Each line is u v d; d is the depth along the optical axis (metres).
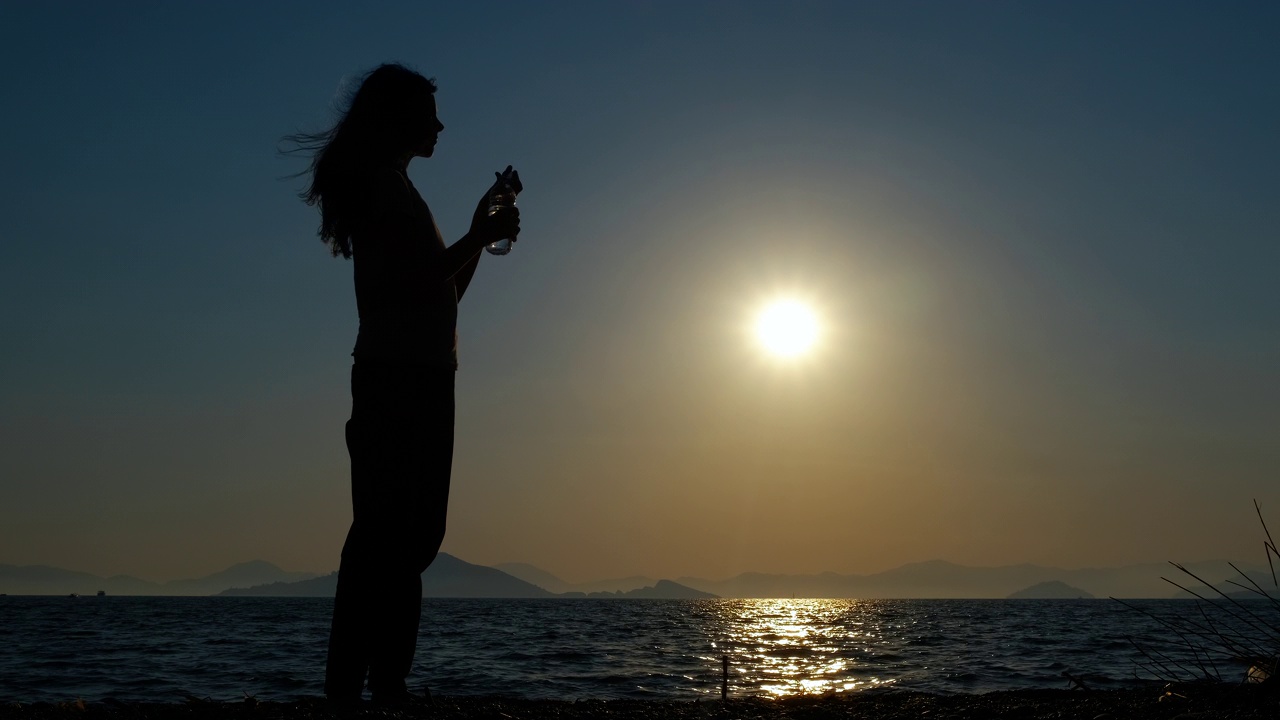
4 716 2.79
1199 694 3.41
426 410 3.03
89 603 125.00
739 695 12.25
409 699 3.10
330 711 2.79
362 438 2.99
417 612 3.12
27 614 62.28
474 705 3.19
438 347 3.07
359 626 3.00
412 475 2.98
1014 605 118.69
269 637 31.61
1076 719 3.22
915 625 43.78
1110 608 86.25
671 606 119.38
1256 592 3.59
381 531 2.97
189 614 63.91
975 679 14.30
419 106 3.19
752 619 56.47
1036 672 15.23
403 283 3.00
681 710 3.59
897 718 3.49
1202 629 3.72
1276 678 3.15
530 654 21.84
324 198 3.15
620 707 3.60
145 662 19.30
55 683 14.56
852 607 105.81
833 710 3.69
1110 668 15.13
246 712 2.76
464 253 3.03
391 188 3.07
